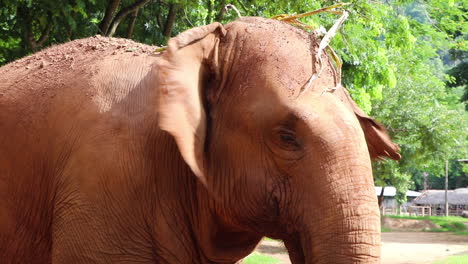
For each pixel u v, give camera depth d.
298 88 3.45
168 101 3.44
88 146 3.89
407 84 29.98
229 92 3.68
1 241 4.43
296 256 3.65
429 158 34.09
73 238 3.87
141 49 4.39
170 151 3.91
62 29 10.70
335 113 3.35
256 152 3.54
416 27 20.80
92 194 3.82
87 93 4.06
